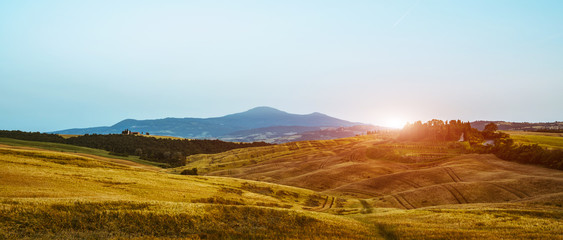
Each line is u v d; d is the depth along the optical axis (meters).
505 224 40.47
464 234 36.47
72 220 31.69
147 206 37.59
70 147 197.00
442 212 51.06
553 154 122.94
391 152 197.38
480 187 90.75
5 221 28.86
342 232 38.53
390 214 53.09
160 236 32.12
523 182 90.81
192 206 39.94
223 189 72.00
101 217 33.06
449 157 173.38
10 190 39.59
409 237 37.00
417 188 105.56
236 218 39.03
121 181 58.09
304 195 91.25
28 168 53.56
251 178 163.88
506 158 145.62
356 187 119.38
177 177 76.31
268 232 36.41
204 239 33.19
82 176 55.88
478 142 199.88
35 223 29.77
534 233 35.88
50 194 41.03
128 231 31.97
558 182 87.38
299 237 35.59
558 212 47.84
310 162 196.38
